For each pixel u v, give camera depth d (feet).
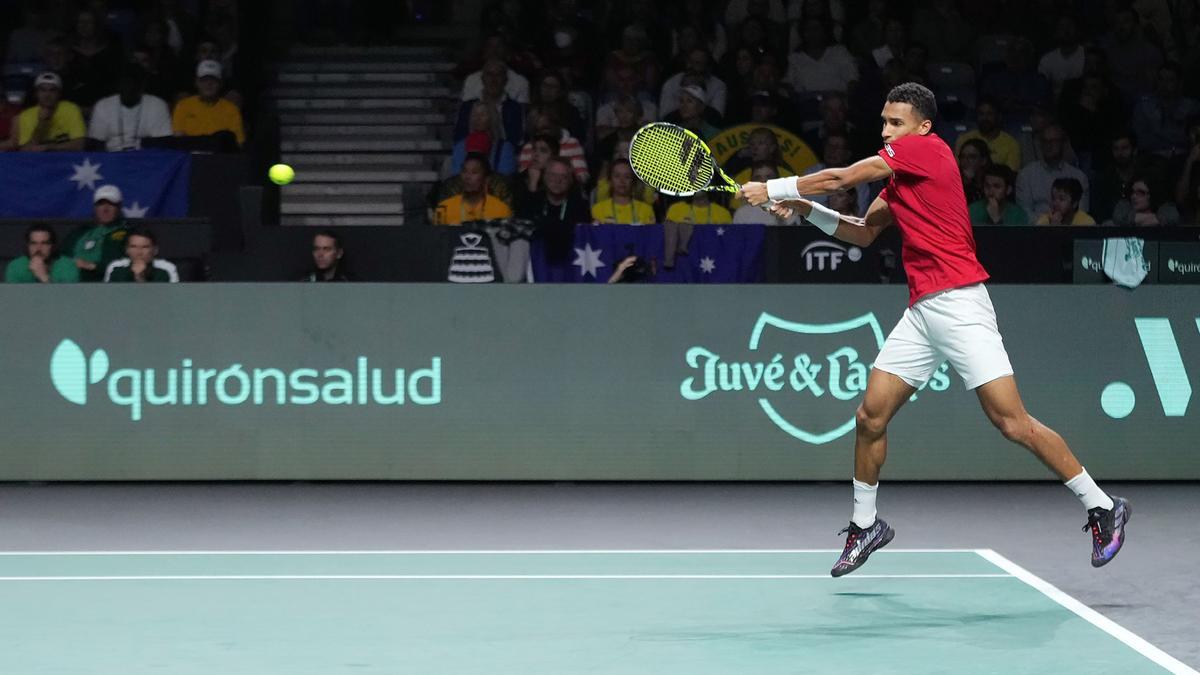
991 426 35.78
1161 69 51.83
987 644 19.92
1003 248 38.55
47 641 20.13
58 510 32.17
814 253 39.09
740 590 23.56
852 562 23.73
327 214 52.39
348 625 21.04
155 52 50.98
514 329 35.50
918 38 54.85
